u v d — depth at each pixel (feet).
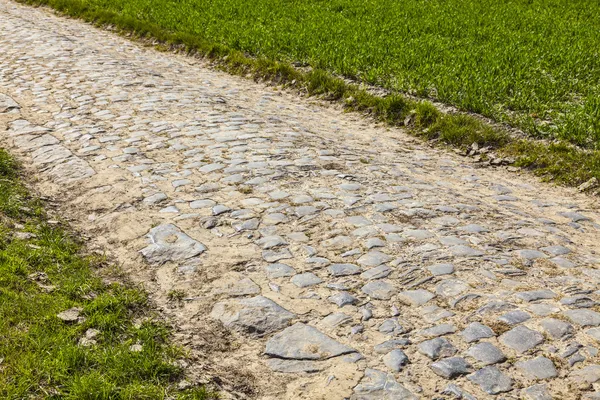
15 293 15.78
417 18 62.28
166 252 18.94
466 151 32.60
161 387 12.80
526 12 66.33
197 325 15.46
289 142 29.17
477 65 44.16
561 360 13.29
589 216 24.06
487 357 13.51
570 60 44.88
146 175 24.67
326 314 15.52
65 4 73.56
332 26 57.41
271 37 53.21
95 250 19.53
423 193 23.86
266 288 16.80
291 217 20.86
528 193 26.91
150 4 70.95
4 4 78.38
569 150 30.37
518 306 15.35
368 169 26.40
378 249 18.61
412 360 13.61
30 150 28.25
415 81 41.32
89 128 30.53
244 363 14.01
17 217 21.03
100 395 12.31
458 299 15.76
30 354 13.33
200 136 29.22
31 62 44.78
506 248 19.11
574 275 17.30
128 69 43.60
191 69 49.11
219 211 21.34
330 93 41.39
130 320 15.43
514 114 35.53
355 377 13.21
